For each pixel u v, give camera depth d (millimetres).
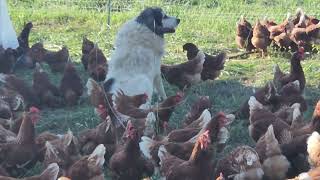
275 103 4527
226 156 3701
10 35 5996
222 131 3801
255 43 6234
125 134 3838
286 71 5758
